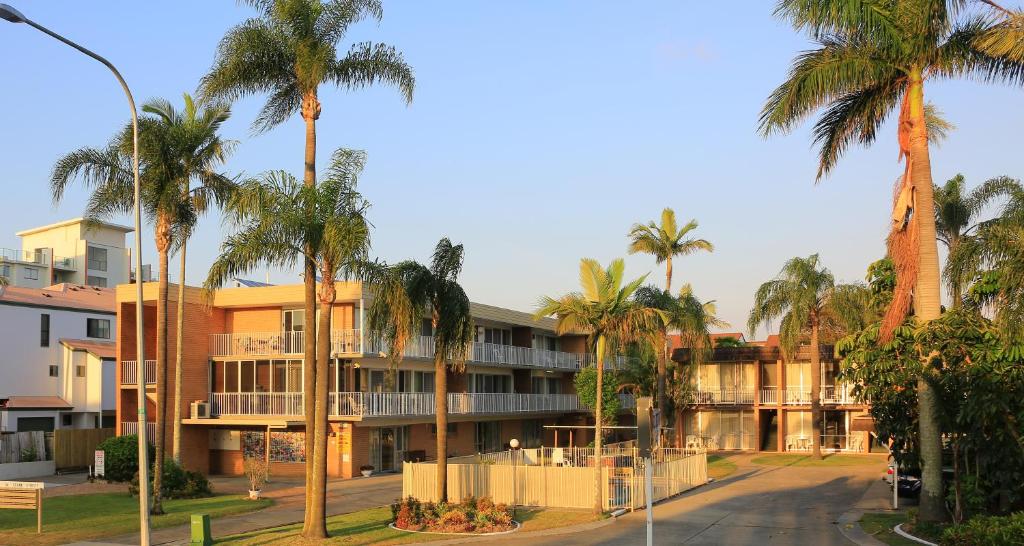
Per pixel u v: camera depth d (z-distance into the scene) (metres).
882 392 21.89
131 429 40.38
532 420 56.47
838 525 22.84
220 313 42.47
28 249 75.50
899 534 20.34
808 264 47.34
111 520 23.86
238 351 41.03
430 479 27.55
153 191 27.62
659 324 41.94
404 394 40.38
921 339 19.62
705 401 55.22
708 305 47.62
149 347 40.62
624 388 56.12
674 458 33.81
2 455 36.59
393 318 22.31
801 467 42.44
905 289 20.67
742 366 56.19
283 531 22.17
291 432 39.81
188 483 30.16
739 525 23.06
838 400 52.53
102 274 75.62
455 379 46.47
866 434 52.06
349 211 20.73
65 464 38.50
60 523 23.31
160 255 28.05
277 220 19.97
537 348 56.78
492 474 27.27
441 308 24.34
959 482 19.91
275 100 23.48
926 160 20.47
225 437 41.25
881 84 21.98
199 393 40.84
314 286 21.56
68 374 49.12
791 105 21.27
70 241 74.50
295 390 40.06
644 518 24.55
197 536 19.59
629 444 38.22
